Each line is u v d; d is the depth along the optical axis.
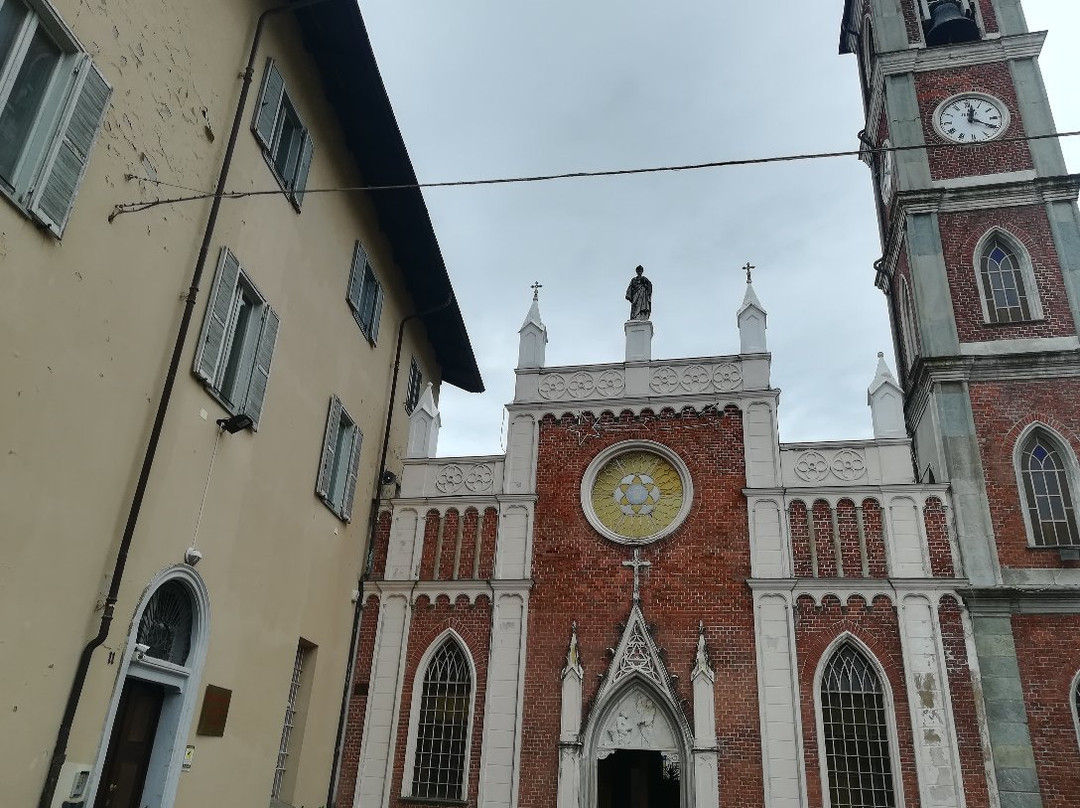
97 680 12.02
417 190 23.11
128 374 12.85
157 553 13.56
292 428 18.80
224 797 15.46
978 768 18.34
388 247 25.55
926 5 28.53
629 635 21.28
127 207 12.80
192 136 14.82
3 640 10.31
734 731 19.86
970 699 18.97
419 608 22.81
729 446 23.05
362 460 23.56
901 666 19.64
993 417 21.53
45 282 11.10
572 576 22.42
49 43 11.55
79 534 11.69
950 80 26.25
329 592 20.98
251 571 16.72
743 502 22.27
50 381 11.18
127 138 12.93
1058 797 17.61
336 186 21.58
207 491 15.07
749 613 20.97
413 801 20.70
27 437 10.76
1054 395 21.41
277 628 17.86
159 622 14.07
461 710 21.67
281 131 18.41
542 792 20.20
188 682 14.36
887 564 20.75
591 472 23.70
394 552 23.70
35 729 10.80
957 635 19.61
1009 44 26.09
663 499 23.11
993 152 24.89
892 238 26.98
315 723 20.11
